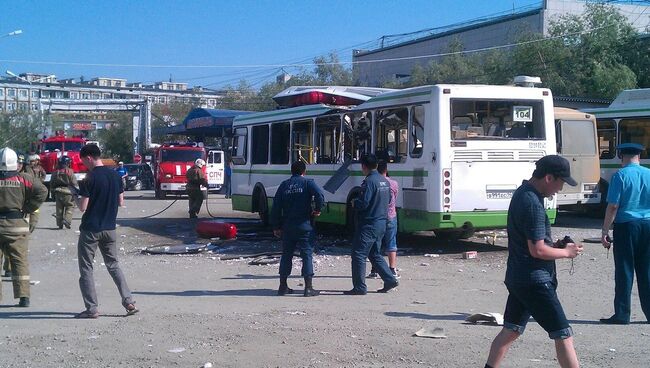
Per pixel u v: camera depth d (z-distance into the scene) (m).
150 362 6.87
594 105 26.48
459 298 10.12
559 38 40.66
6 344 7.50
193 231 19.48
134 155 54.22
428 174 14.02
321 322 8.48
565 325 5.45
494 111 14.40
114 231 8.74
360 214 10.37
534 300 5.46
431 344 7.50
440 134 13.83
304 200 10.23
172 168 35.56
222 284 11.38
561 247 5.47
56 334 7.90
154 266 13.34
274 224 10.38
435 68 50.62
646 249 8.45
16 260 9.38
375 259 10.50
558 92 37.72
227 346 7.40
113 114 88.12
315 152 17.72
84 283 8.66
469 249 15.37
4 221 9.23
